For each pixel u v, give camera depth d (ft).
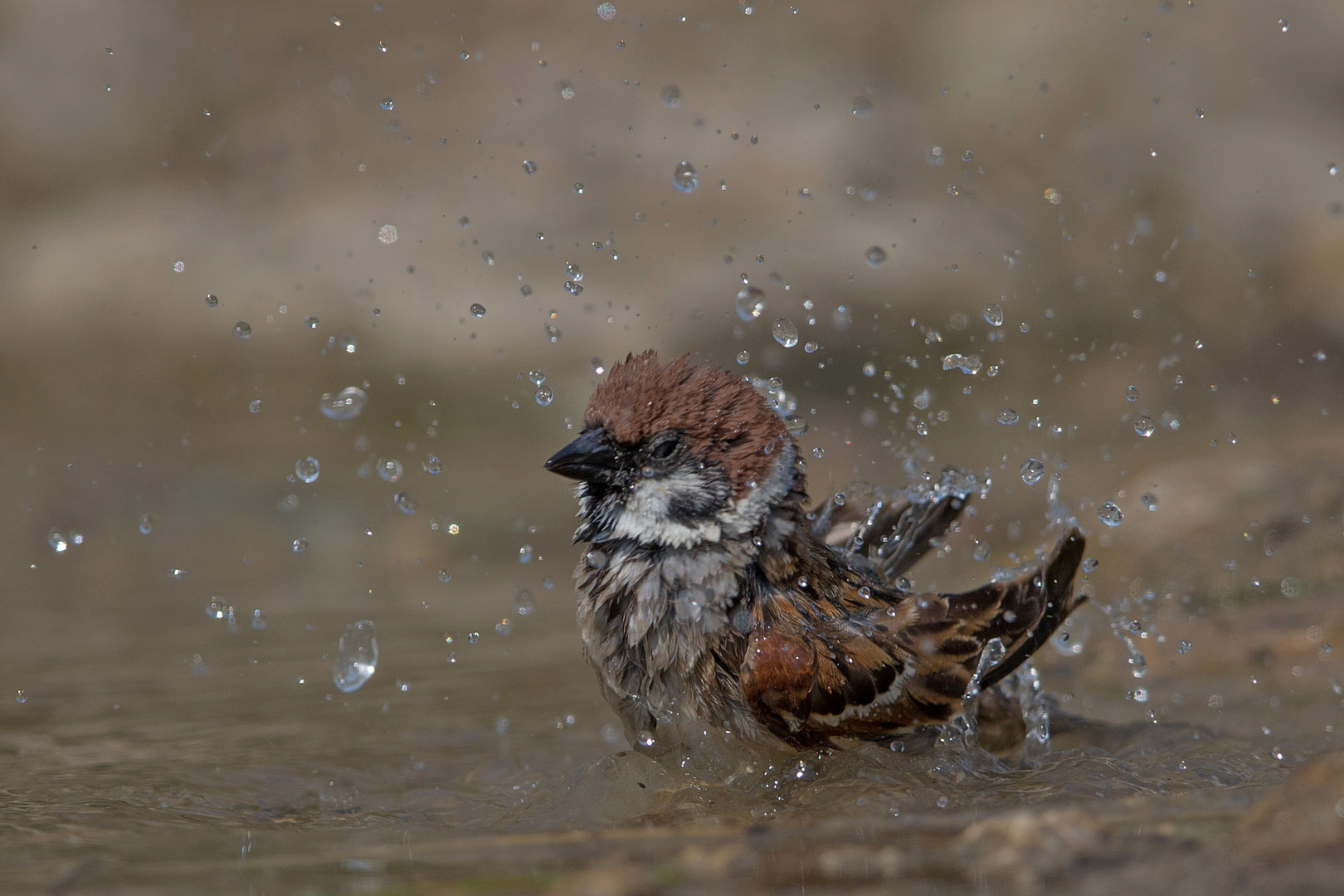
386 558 43.29
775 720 18.84
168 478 51.19
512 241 62.95
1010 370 56.34
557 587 38.73
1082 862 12.71
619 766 19.74
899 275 59.47
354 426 58.13
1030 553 36.70
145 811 18.01
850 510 23.30
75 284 63.77
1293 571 32.71
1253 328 57.16
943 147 66.80
